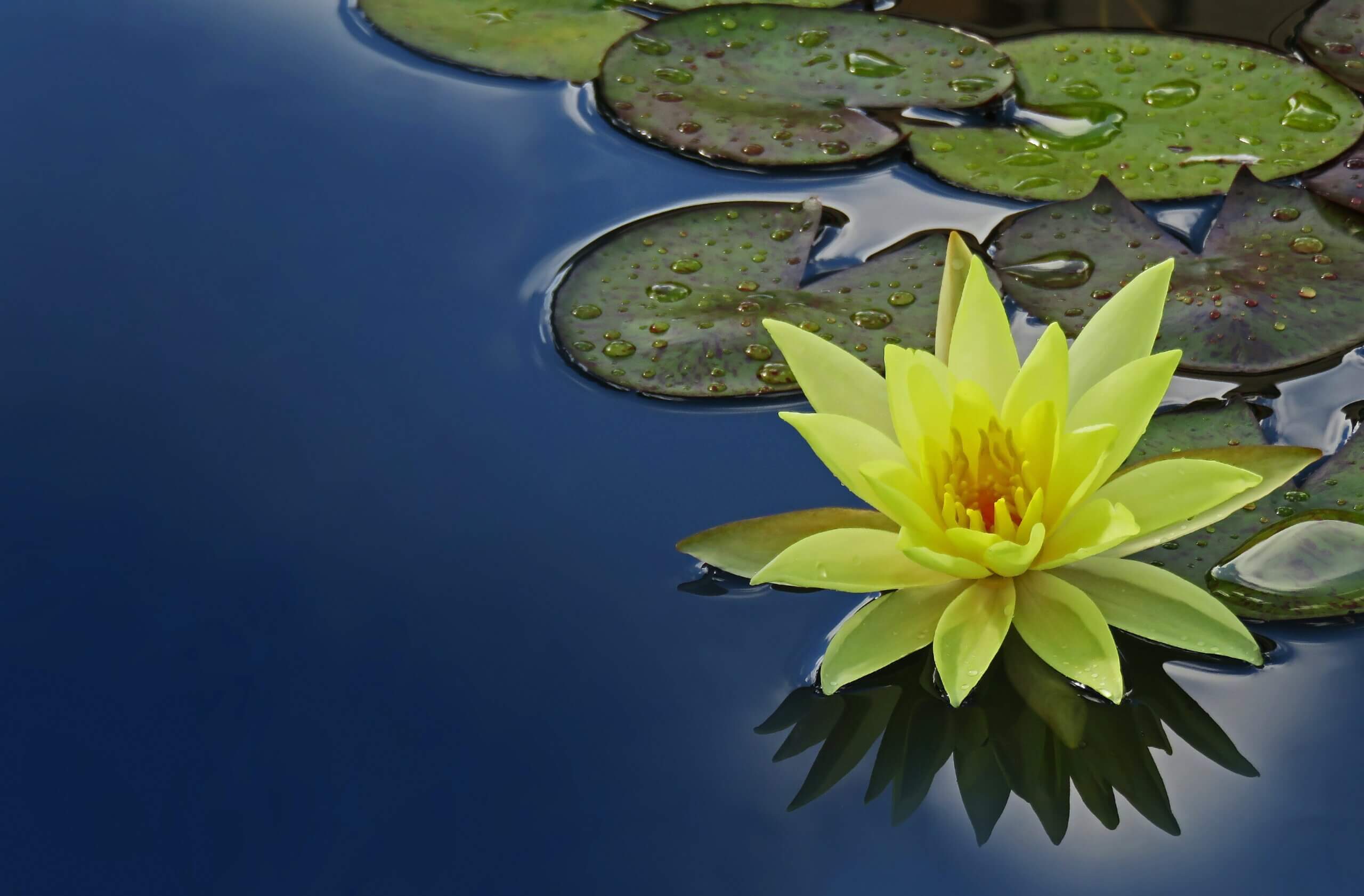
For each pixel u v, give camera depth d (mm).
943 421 1758
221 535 1781
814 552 1753
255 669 1758
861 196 1862
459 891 1729
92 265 1846
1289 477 1759
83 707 1751
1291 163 1857
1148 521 1752
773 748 1746
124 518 1783
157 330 1828
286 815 1737
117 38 1929
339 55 1923
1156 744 1743
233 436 1802
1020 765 1742
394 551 1777
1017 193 1858
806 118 1888
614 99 1896
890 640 1748
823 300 1828
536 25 1936
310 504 1787
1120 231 1843
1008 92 1892
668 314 1826
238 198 1867
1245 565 1761
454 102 1903
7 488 1789
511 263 1846
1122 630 1761
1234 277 1824
